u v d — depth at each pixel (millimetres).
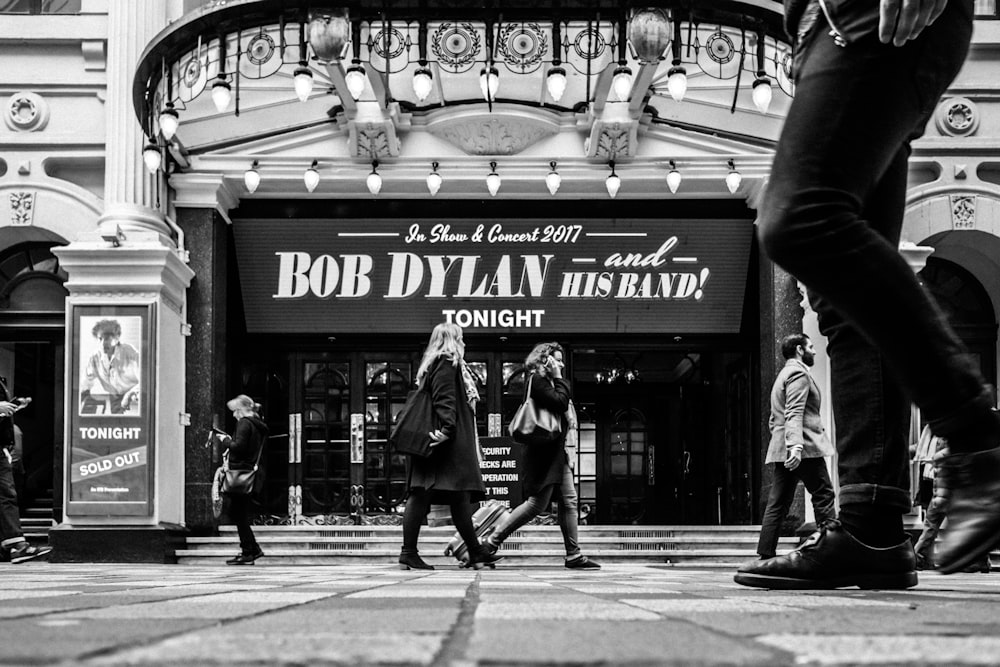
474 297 12656
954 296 12711
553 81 8852
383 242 12539
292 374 12859
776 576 2879
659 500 15422
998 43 11859
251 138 11836
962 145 11859
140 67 9883
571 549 7770
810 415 8164
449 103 11789
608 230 12508
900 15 2123
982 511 2186
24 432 17500
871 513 2834
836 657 1000
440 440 6078
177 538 10922
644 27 8781
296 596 2512
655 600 2188
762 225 2307
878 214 2816
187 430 11641
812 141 2242
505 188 12086
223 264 12250
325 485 12727
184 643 1146
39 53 11750
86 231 11570
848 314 2258
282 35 9078
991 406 2201
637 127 11594
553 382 7508
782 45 9492
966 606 1950
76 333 10617
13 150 11719
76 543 10430
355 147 11695
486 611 1777
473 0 8867
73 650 1036
